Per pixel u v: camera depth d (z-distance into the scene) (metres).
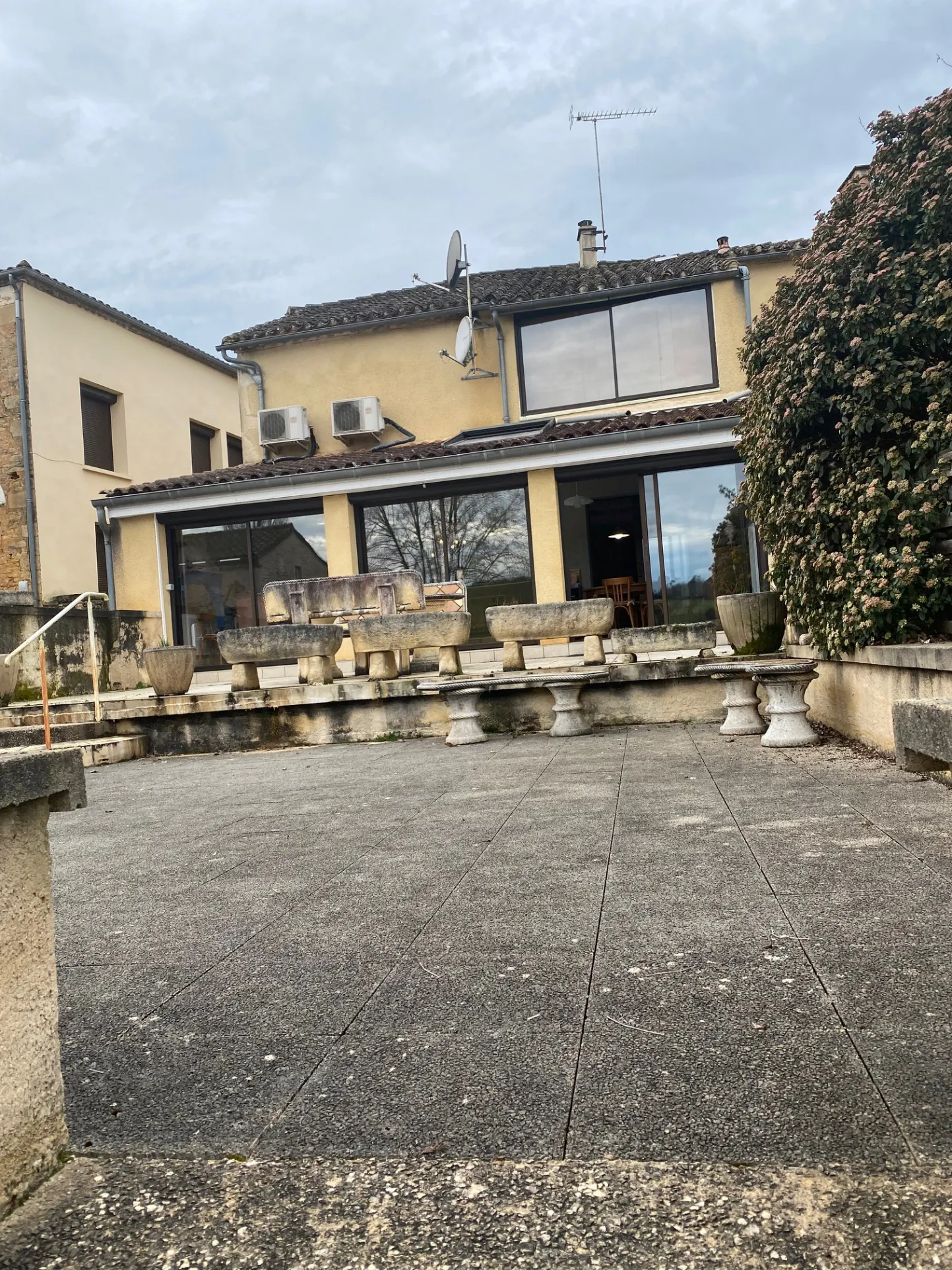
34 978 1.89
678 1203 1.63
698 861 3.80
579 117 18.12
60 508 15.85
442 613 9.50
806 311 6.31
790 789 5.10
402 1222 1.65
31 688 11.59
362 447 16.56
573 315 15.71
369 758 8.18
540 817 4.96
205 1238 1.65
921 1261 1.45
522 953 2.93
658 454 12.77
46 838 1.97
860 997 2.39
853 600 6.02
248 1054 2.37
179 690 10.30
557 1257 1.53
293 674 13.82
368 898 3.72
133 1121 2.08
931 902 3.06
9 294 15.33
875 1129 1.79
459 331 15.61
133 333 18.19
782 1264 1.47
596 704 9.02
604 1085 2.06
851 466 6.16
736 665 7.15
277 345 16.92
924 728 2.96
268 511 14.13
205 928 3.50
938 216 5.64
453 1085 2.12
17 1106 1.81
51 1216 1.74
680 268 15.59
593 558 13.34
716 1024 2.31
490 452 12.74
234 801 6.48
